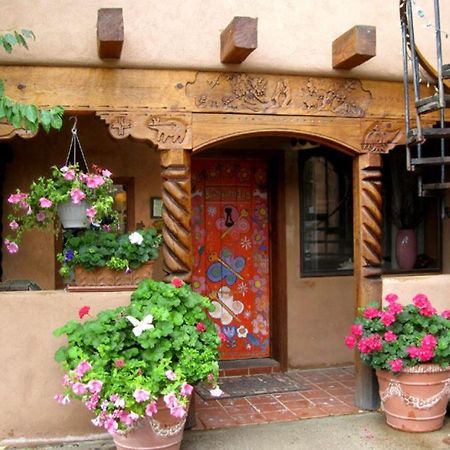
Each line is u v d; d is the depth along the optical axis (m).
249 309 6.69
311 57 4.81
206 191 6.59
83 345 3.84
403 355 4.46
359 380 5.18
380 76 4.97
